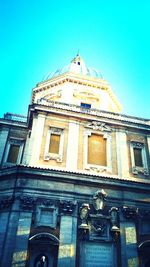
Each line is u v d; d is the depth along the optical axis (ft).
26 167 66.44
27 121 88.22
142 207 69.92
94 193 68.28
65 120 80.23
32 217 62.23
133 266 60.80
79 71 120.88
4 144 84.12
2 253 57.00
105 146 79.56
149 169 77.82
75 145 75.87
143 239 65.62
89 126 81.05
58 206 65.00
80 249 60.95
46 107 79.97
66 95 99.86
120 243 63.62
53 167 70.33
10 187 65.72
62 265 57.26
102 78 114.01
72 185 67.97
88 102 101.19
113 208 67.51
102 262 60.54
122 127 84.23
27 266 56.49
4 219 61.87
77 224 63.93
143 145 82.84
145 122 89.25
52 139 75.97
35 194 64.90
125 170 75.36
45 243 59.57
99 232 63.93
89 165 73.77
